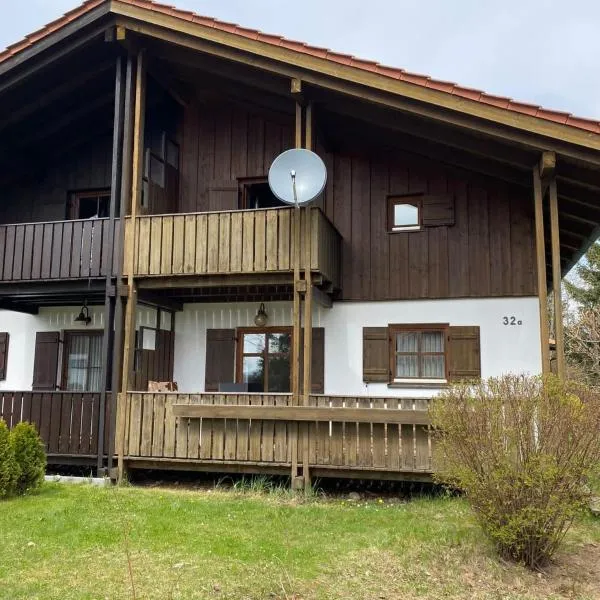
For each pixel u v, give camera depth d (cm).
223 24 859
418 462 755
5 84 958
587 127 730
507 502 487
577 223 998
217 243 870
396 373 958
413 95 791
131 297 882
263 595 425
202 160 1086
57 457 871
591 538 560
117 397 860
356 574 467
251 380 1023
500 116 761
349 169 1009
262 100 1006
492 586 448
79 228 926
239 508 678
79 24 913
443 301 949
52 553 512
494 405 506
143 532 575
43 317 1147
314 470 796
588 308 2012
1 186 1173
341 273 985
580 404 492
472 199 956
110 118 1127
